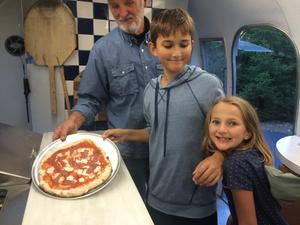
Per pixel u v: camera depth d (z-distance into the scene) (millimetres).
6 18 1817
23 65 1893
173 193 1050
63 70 1882
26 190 944
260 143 995
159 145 1054
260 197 900
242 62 2217
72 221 812
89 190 928
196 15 2152
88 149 1111
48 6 1770
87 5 1845
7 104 1945
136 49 1377
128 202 901
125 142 1396
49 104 1921
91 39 1897
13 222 800
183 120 993
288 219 1175
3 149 1092
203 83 1000
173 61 965
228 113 938
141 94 1388
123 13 1275
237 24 1903
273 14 1612
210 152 986
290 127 1903
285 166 1396
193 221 1057
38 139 1306
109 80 1380
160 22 949
